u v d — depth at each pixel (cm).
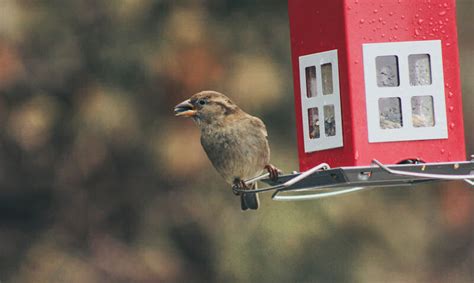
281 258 1788
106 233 1920
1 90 1841
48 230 1928
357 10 932
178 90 1816
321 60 952
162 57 1809
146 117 1831
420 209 1878
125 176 1881
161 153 1825
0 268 1898
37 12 1838
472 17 1945
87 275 1894
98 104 1823
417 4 937
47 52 1841
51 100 1856
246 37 1852
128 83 1828
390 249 1834
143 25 1823
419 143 936
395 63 936
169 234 1895
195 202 1853
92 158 1867
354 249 1814
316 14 955
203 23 1833
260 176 973
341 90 935
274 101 1814
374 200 1845
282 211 1795
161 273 1877
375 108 931
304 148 974
